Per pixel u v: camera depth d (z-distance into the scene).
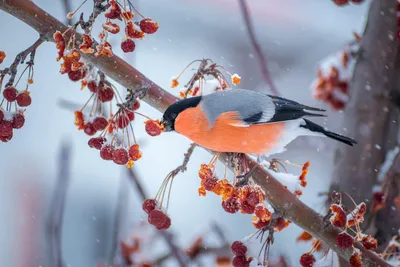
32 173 19.30
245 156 8.57
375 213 10.08
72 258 17.69
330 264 8.26
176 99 8.47
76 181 18.88
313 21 21.83
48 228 9.41
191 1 22.52
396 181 10.30
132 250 9.95
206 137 8.38
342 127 10.72
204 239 10.16
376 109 10.48
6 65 20.45
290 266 10.30
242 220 17.97
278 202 7.95
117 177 19.27
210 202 18.45
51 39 7.61
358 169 10.27
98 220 18.44
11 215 18.45
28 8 7.53
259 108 8.67
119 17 7.51
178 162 19.11
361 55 10.73
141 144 15.05
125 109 7.82
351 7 21.75
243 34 21.45
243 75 20.28
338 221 7.53
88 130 8.08
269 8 21.91
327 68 11.89
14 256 17.95
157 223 7.71
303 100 19.59
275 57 20.97
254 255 8.11
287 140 8.98
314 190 16.77
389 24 10.53
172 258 9.85
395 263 9.07
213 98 8.58
